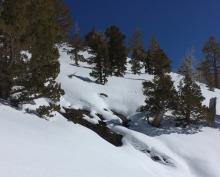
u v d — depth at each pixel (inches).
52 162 471.5
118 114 1290.6
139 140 1054.4
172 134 1141.1
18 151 461.1
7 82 755.4
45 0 810.2
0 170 379.9
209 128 1211.9
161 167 954.7
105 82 1535.4
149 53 2080.5
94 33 2017.7
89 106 1248.2
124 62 1827.0
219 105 1588.3
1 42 762.8
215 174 969.5
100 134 1058.7
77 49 1967.3
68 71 1573.6
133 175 611.5
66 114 890.7
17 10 752.3
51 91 792.9
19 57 763.4
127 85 1558.8
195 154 1044.5
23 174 393.1
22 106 776.9
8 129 542.6
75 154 565.9
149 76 1916.8
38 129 626.8
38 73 773.9
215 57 2372.0
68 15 1891.0
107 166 585.0
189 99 1189.1
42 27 792.3
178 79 1983.3
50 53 791.1
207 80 2311.8
